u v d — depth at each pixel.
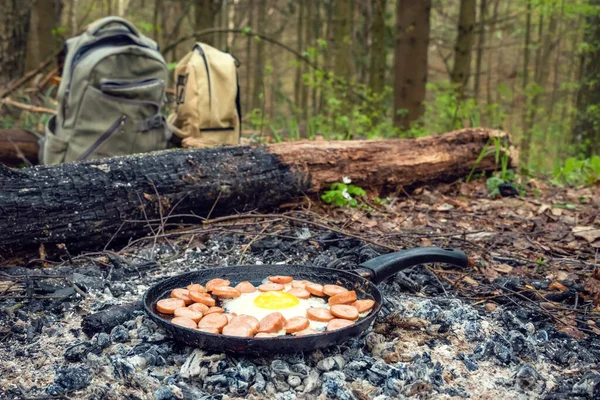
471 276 0.91
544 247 1.05
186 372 0.59
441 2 5.24
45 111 1.80
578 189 1.55
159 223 1.05
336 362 0.62
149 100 1.38
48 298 0.79
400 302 0.80
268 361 0.62
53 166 0.99
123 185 1.00
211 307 0.67
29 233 0.90
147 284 0.86
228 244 1.03
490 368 0.65
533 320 0.77
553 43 5.26
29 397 0.57
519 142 4.76
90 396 0.58
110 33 1.43
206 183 1.09
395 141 1.45
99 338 0.66
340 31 3.69
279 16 6.40
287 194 1.21
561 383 0.62
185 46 5.54
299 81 5.35
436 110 3.36
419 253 0.76
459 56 3.16
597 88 2.90
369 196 1.34
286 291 0.71
